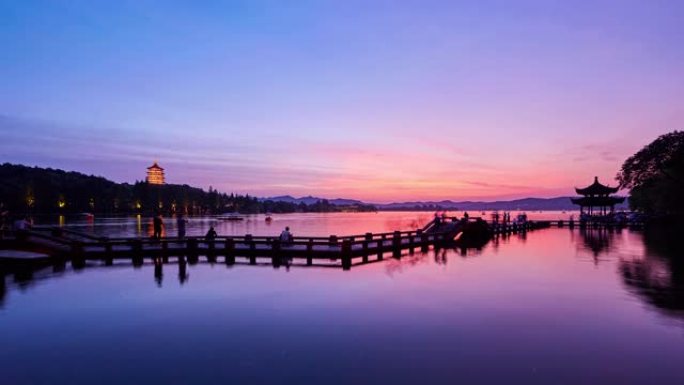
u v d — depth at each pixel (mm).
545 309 15148
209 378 9461
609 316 14219
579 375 9617
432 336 12242
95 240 33406
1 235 26625
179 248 30562
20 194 149875
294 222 145625
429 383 9227
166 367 10062
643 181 65938
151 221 126375
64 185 177125
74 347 11359
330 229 91938
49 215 161750
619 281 20359
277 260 28609
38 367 10086
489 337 12156
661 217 72125
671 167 58500
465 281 20578
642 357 10633
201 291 18203
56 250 27203
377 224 128875
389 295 17453
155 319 13922
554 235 54031
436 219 47219
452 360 10492
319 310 15078
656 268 24234
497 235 52812
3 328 12953
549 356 10734
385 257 30703
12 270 23922
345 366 10117
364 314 14539
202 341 11812
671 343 11609
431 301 16406
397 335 12336
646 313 14562
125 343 11656
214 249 30172
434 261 28219
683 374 9641
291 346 11438
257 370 9891
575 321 13672
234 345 11508
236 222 138750
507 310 15023
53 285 19422
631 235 51906
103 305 15742
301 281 20625
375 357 10672
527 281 20484
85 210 174500
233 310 15062
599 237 49125
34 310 15016
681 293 17609
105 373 9734
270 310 15086
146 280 20781
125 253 29047
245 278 21344
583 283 19891
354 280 20859
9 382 9320
